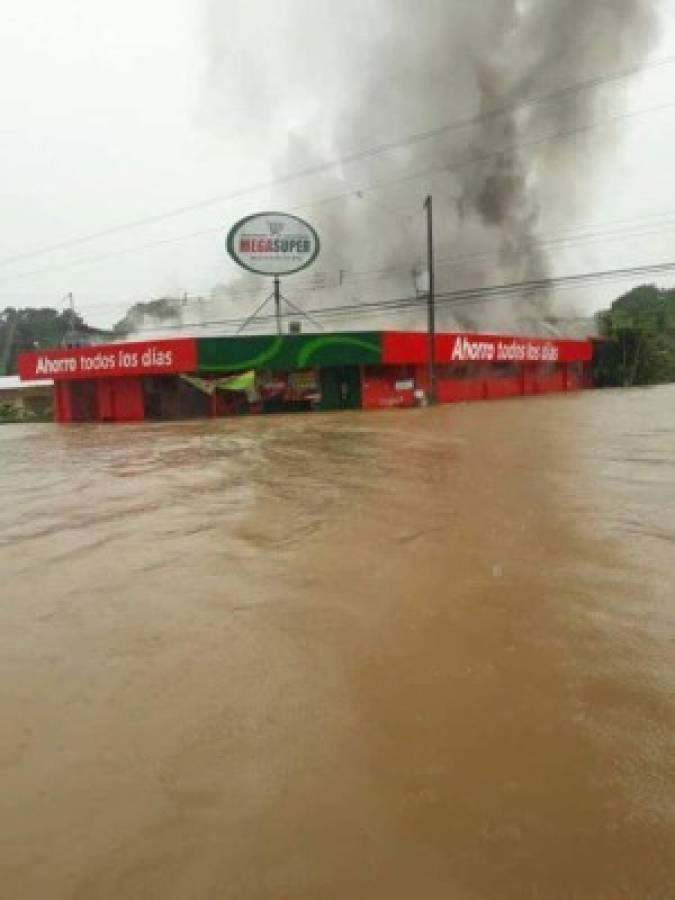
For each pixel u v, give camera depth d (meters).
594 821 3.18
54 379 36.47
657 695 4.23
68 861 3.08
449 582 6.36
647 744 3.74
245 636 5.41
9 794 3.58
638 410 25.23
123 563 7.57
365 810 3.32
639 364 54.56
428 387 37.16
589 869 2.90
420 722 4.06
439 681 4.52
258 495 10.91
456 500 9.79
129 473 14.22
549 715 4.06
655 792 3.36
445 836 3.12
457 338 37.56
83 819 3.36
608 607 5.59
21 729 4.21
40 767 3.81
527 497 9.79
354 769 3.65
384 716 4.14
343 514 9.27
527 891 2.80
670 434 17.03
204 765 3.75
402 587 6.30
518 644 5.00
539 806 3.30
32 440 24.14
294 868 2.97
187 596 6.39
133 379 34.78
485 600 5.86
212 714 4.27
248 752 3.85
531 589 6.07
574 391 46.97
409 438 18.31
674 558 6.77
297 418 29.55
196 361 33.16
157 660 5.07
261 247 36.31
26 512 10.67
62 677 4.88
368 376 35.47
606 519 8.38
